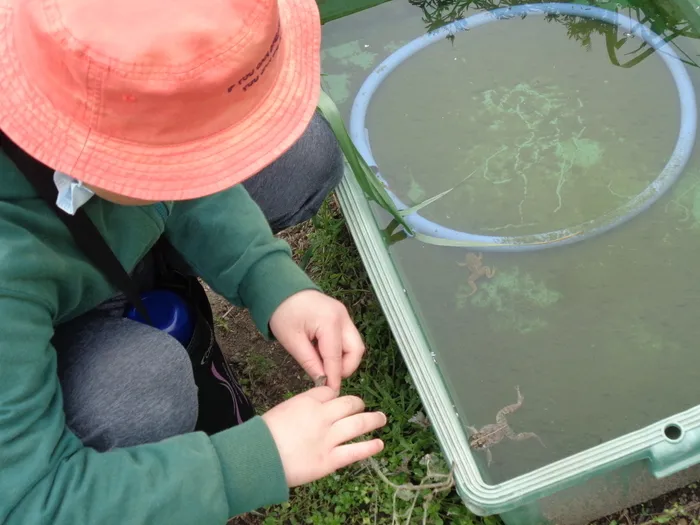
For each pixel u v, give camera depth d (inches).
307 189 60.9
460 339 61.8
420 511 55.4
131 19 28.0
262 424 41.9
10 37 31.2
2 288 34.4
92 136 30.0
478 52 79.5
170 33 28.0
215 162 31.2
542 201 68.2
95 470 37.9
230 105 30.6
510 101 75.2
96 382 44.1
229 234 51.4
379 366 63.3
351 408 44.8
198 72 28.6
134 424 44.2
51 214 37.4
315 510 57.5
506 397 58.2
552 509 51.4
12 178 35.5
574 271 63.9
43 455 36.6
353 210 60.7
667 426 46.0
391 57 80.0
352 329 51.1
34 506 36.1
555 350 60.2
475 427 56.9
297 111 33.3
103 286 44.0
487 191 69.4
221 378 53.2
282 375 66.2
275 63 32.0
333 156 60.9
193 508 38.9
